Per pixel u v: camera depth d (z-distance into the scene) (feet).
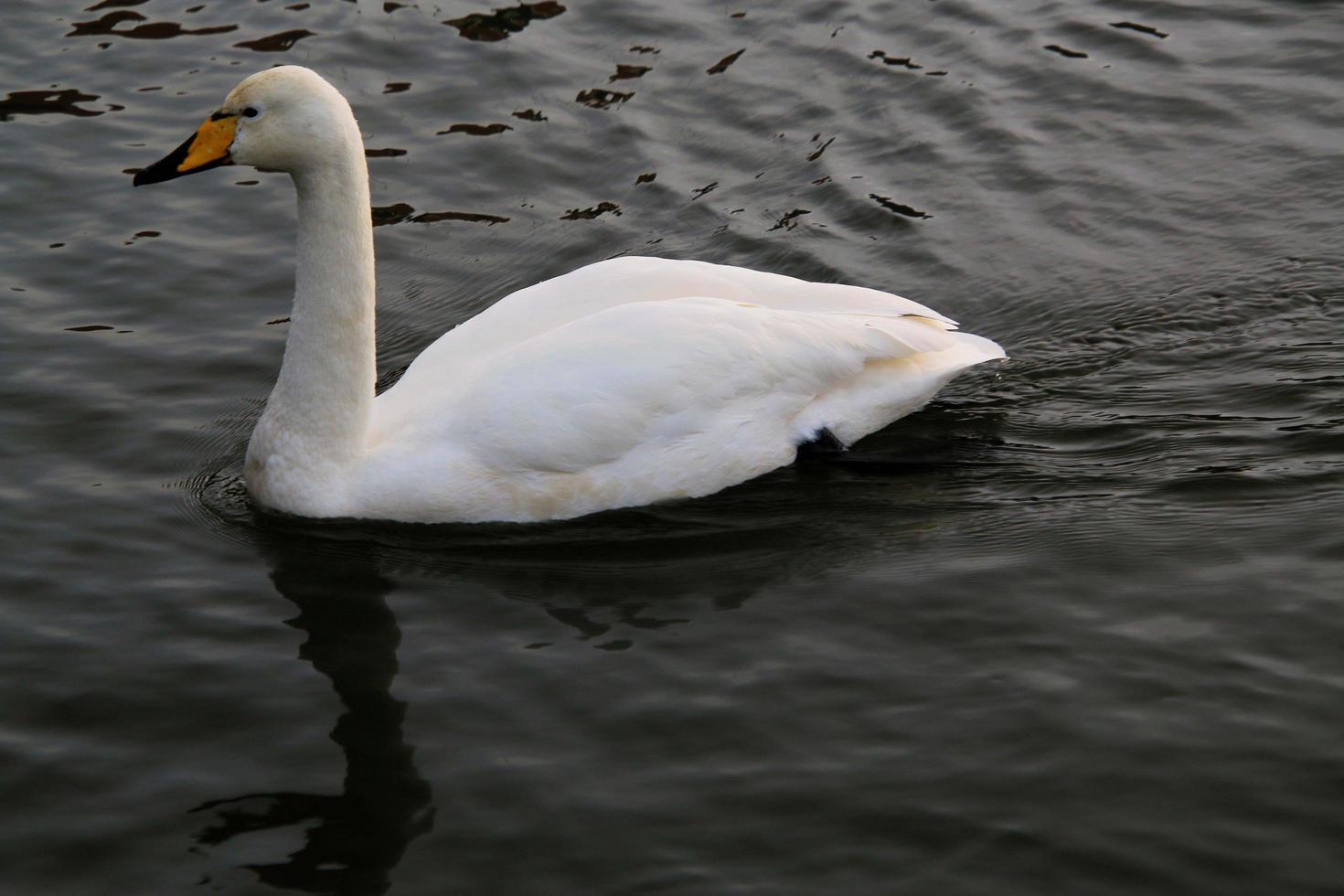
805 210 51.65
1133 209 51.24
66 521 37.83
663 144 55.01
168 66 58.85
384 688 32.19
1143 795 28.81
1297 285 46.96
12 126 55.16
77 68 58.75
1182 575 35.04
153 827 28.68
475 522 37.96
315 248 36.99
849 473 39.50
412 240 50.75
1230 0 62.13
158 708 31.76
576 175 53.67
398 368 44.88
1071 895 26.68
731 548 36.88
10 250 49.37
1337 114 55.16
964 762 29.78
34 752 30.53
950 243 49.98
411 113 56.65
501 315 40.22
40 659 33.12
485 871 27.45
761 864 27.50
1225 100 56.29
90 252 49.49
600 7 63.21
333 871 27.55
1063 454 39.91
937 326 41.63
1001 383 43.32
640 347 38.11
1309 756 29.58
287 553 36.83
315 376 37.47
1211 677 31.76
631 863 27.55
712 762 29.94
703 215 51.49
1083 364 44.04
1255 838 27.78
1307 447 39.42
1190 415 41.27
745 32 61.41
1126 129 55.11
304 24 61.93
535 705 31.60
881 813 28.58
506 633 33.91
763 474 39.50
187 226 51.29
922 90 57.41
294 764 30.17
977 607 34.30
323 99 36.06
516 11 63.00
